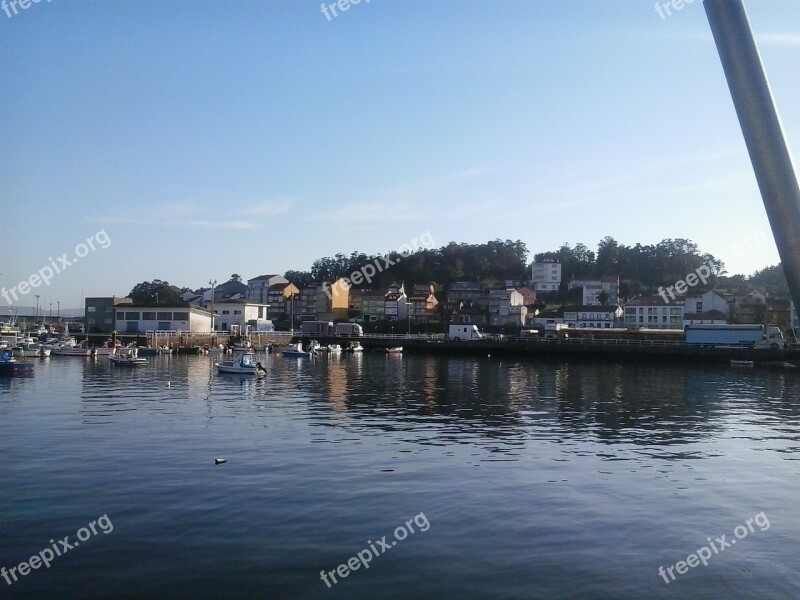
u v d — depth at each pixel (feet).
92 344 352.90
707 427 121.08
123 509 66.54
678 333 379.35
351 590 49.14
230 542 58.13
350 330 474.49
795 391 186.91
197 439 102.73
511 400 161.38
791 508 69.87
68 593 48.16
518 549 57.57
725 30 16.07
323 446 98.73
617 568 53.88
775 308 427.74
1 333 361.10
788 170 15.28
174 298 596.70
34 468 82.58
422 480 79.36
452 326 439.63
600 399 164.96
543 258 649.61
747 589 50.26
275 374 236.02
